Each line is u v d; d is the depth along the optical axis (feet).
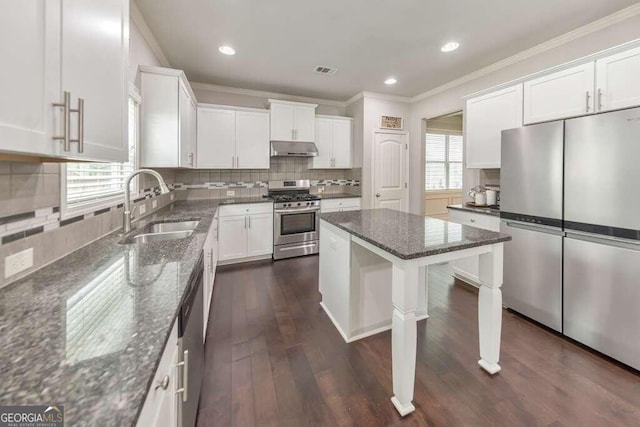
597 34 7.96
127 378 1.78
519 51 9.71
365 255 6.91
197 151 12.10
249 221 12.58
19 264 3.44
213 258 9.27
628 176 5.64
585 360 6.04
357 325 6.94
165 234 6.65
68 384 1.71
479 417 4.66
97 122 3.22
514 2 7.06
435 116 14.08
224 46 9.37
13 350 2.05
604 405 4.85
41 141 2.36
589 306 6.34
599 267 6.14
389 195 15.37
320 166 14.88
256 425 4.52
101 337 2.23
